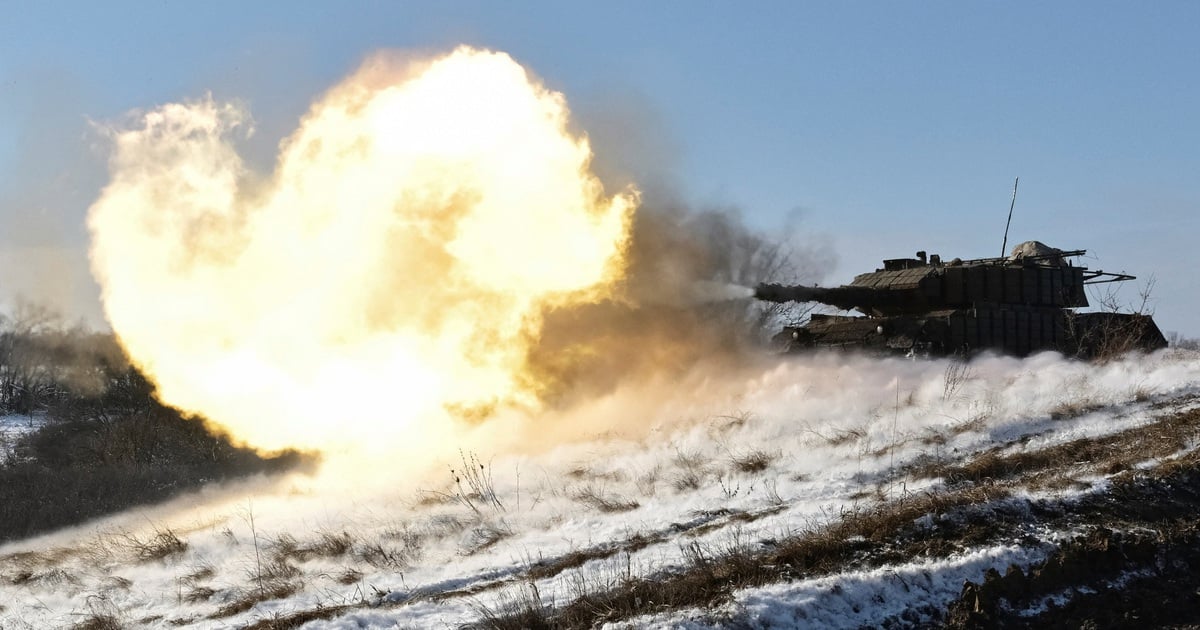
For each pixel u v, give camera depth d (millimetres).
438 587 15797
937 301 31609
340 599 15945
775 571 14195
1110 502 15742
